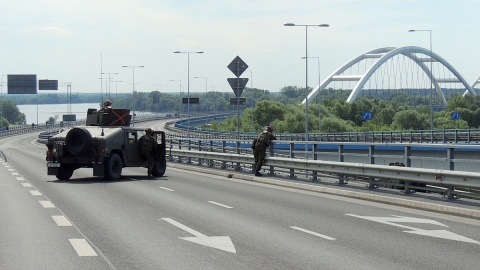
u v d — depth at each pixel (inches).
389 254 434.3
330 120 5324.8
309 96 6412.4
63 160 1069.8
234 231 532.7
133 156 1128.8
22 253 436.8
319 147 2069.4
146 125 5910.4
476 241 485.7
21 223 576.7
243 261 410.3
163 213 647.8
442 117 6363.2
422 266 395.2
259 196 819.4
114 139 1091.3
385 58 6230.3
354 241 485.4
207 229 543.2
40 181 1065.5
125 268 389.7
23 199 780.0
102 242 479.5
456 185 691.4
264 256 426.9
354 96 6254.9
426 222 586.2
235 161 1256.2
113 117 1197.7
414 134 2400.3
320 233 522.9
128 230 537.3
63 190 901.8
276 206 708.7
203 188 937.5
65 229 542.0
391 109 6692.9
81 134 1059.3
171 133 4443.9
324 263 404.2
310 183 950.4
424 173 734.5
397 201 719.1
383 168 804.6
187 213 647.8
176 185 991.0
